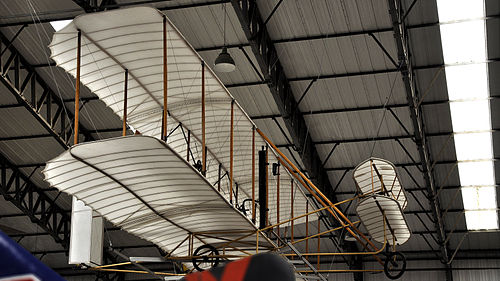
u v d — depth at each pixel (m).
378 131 27.77
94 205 15.20
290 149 29.14
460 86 25.11
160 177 13.96
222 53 19.66
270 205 21.59
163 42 12.77
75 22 12.86
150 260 17.48
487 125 27.09
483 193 31.78
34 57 24.88
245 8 20.06
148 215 16.28
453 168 29.89
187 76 15.16
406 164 29.56
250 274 1.69
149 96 15.98
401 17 20.73
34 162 31.23
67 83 26.03
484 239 35.88
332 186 31.91
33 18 22.52
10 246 1.53
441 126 27.38
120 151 12.51
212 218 16.64
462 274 36.56
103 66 14.55
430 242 36.62
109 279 39.38
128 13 12.59
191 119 16.92
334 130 27.98
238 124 17.36
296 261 19.00
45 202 34.31
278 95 23.73
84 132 29.03
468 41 23.06
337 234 35.12
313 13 22.12
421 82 25.00
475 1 21.56
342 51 23.70
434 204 30.19
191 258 17.52
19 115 27.84
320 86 25.50
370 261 37.94
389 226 20.05
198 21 22.38
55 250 38.53
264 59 22.11
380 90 25.48
